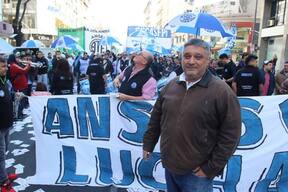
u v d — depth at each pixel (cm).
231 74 1027
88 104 474
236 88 791
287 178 458
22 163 581
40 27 5416
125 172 475
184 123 275
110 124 474
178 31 884
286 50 2616
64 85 934
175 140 281
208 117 270
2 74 452
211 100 268
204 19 862
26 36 5294
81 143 479
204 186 281
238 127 270
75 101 475
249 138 451
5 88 456
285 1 2756
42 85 898
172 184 308
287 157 455
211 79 276
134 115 467
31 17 5309
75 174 477
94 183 469
